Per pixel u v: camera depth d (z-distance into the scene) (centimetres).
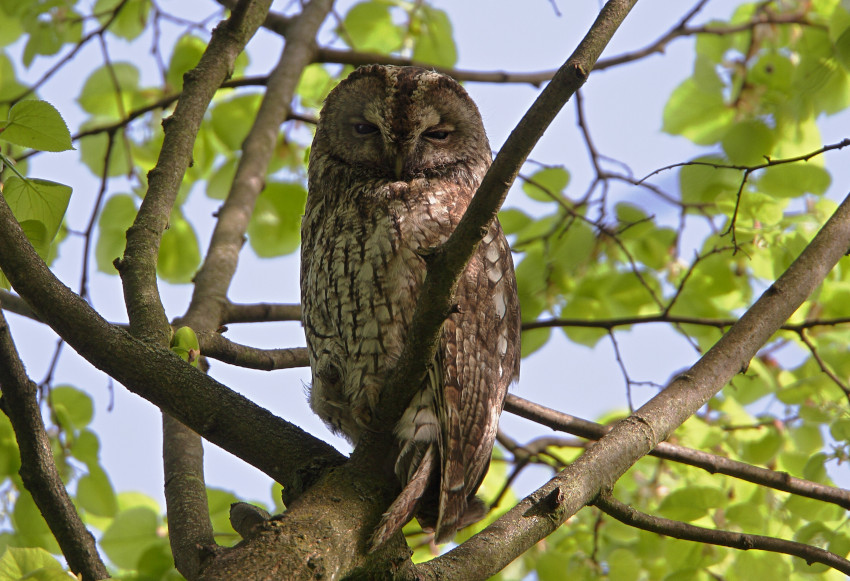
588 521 1008
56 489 619
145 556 647
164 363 532
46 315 524
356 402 689
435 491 632
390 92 766
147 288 599
